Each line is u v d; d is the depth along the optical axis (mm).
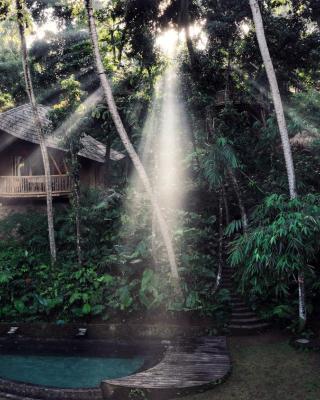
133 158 12234
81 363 11172
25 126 18812
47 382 10031
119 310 13586
